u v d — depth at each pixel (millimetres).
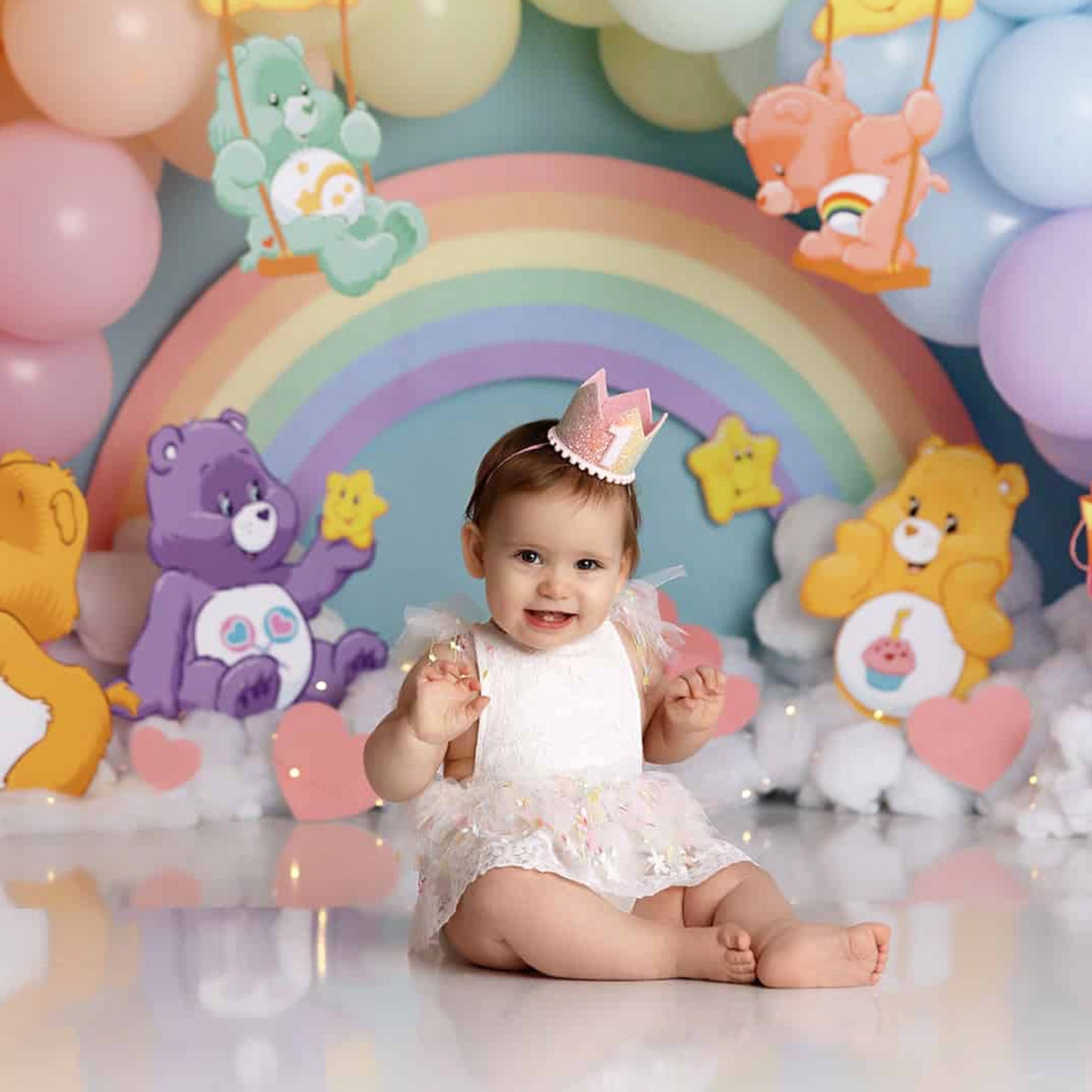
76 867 2990
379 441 4117
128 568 3789
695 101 3947
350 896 2713
